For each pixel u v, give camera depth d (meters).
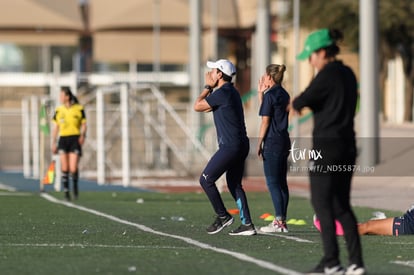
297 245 42.94
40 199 75.38
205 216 59.34
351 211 33.16
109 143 123.31
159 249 40.97
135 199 76.56
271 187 49.66
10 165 147.00
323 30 33.31
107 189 91.50
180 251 40.22
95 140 122.31
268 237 46.59
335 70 32.97
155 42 199.88
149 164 120.88
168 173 114.88
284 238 46.16
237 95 47.22
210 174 46.97
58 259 37.59
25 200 73.88
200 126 116.31
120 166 124.88
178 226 52.06
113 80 183.00
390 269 35.41
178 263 36.34
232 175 47.53
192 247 41.81
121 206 67.94
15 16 197.75
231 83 47.47
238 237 46.47
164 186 96.31
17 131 148.00
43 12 198.62
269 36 130.88
